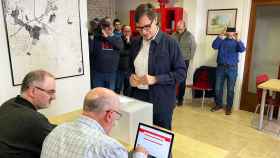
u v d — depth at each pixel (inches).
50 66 107.4
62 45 110.9
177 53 69.7
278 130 140.6
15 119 48.8
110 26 143.9
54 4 104.8
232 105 173.3
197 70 189.6
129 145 58.4
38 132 48.4
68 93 117.6
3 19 90.1
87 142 34.8
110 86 154.6
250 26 167.2
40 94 53.4
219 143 124.9
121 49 155.9
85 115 38.7
